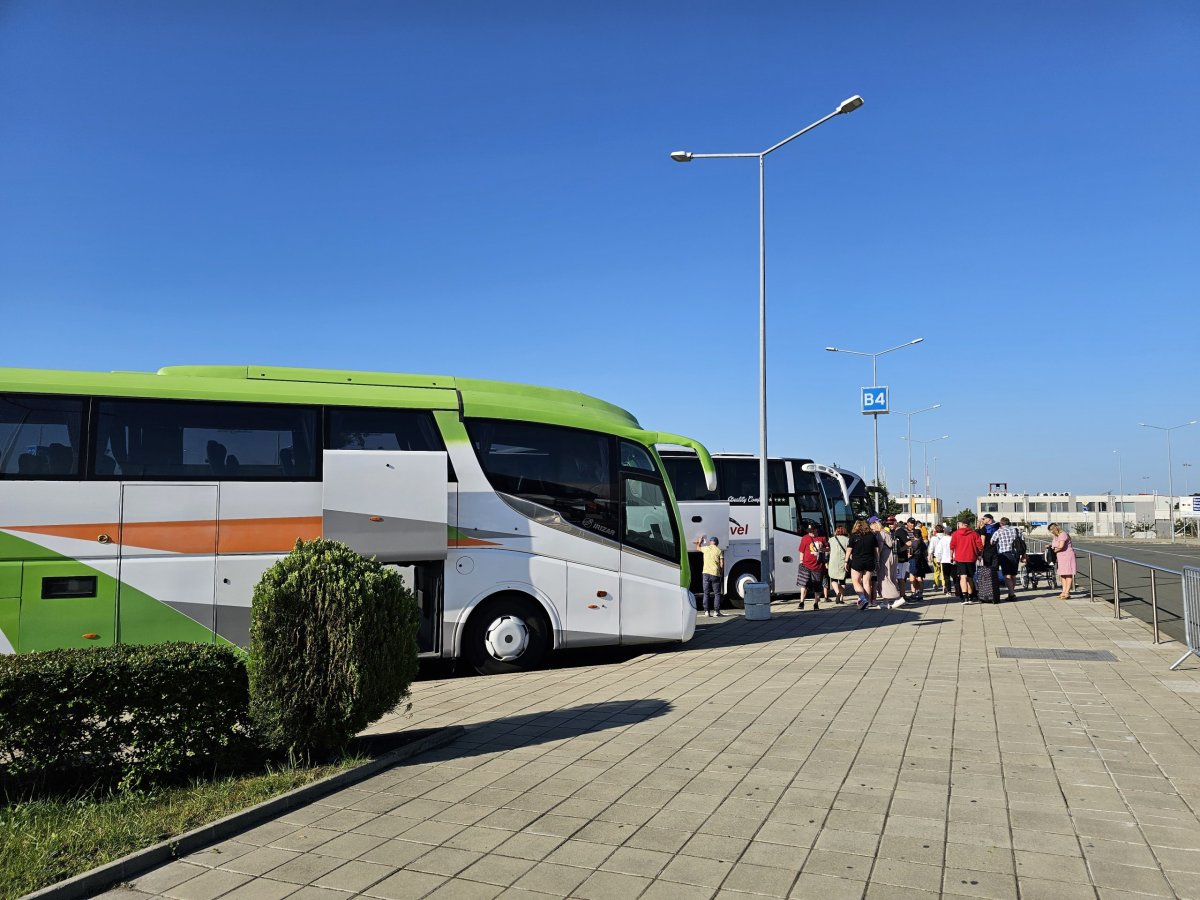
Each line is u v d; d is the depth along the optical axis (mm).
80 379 10172
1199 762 6352
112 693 5703
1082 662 10977
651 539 12734
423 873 4453
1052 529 21078
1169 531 92250
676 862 4566
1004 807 5387
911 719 7824
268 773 6105
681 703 8773
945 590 24734
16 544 9578
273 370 11406
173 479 10242
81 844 4672
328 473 10812
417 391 11719
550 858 4637
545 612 11930
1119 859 4551
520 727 7797
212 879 4398
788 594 23266
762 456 18234
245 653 6473
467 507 11570
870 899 4109
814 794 5680
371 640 6379
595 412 13312
